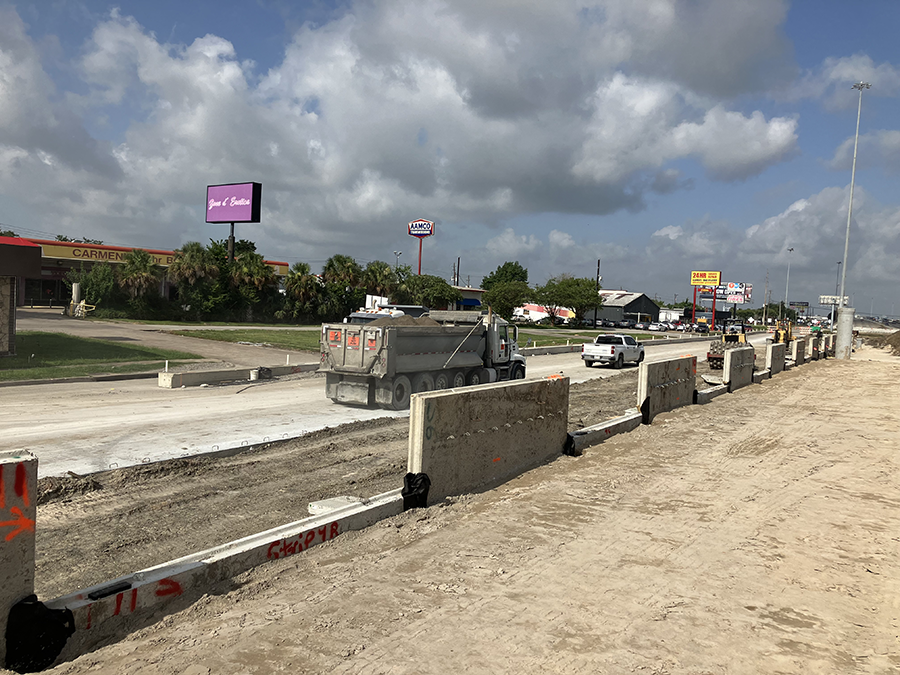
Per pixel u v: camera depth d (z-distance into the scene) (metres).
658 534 6.69
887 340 71.12
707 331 99.06
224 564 5.20
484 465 8.46
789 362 33.72
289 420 13.84
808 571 5.80
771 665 4.10
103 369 21.44
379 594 4.98
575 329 86.62
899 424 14.93
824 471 9.96
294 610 4.67
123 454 9.84
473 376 19.30
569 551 6.09
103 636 4.26
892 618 4.87
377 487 8.27
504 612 4.73
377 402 15.87
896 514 7.71
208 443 10.86
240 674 3.79
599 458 10.42
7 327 22.72
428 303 74.38
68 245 57.34
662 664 4.05
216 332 38.56
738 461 10.50
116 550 5.94
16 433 11.26
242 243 71.62
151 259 51.69
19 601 3.95
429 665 3.95
